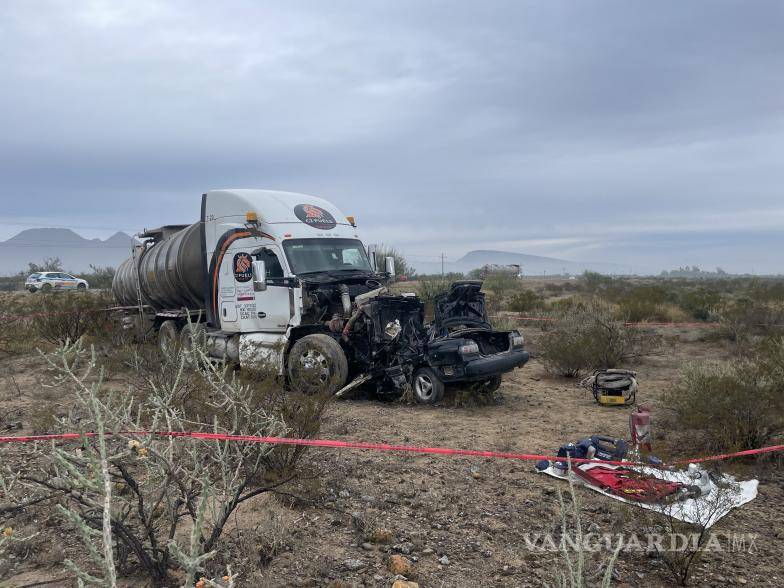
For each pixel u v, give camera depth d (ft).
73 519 6.71
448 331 30.78
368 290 34.40
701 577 12.51
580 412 28.22
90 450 9.62
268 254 34.65
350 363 32.09
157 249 46.55
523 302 75.51
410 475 18.71
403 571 12.55
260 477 16.33
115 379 31.94
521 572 12.66
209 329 39.34
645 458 17.62
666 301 81.30
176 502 11.83
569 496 16.98
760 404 20.02
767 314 52.54
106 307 53.01
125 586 11.57
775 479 18.30
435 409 29.04
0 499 14.66
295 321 32.78
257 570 12.30
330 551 13.46
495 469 19.49
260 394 17.16
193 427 15.26
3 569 12.17
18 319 48.91
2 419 24.47
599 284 155.84
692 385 22.65
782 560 13.20
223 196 37.78
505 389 34.24
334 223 37.55
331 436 23.41
